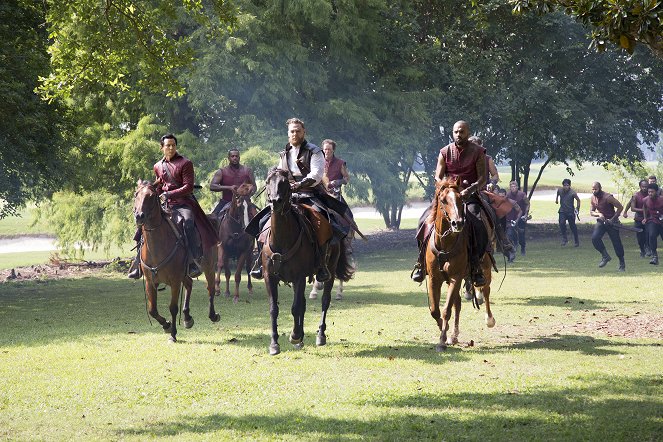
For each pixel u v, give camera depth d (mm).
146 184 10766
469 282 10992
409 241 34469
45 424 7070
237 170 16141
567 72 35969
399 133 29781
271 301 10094
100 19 18422
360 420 6984
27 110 18766
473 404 7441
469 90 32688
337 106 28062
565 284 17797
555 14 33531
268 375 8828
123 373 9109
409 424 6832
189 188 11594
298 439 6508
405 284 18891
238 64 25828
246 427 6871
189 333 12031
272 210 9633
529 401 7516
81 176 24281
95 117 27453
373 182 30125
